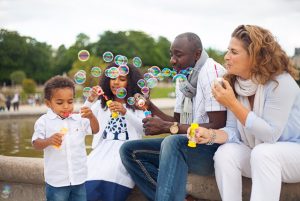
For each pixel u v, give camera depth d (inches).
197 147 105.9
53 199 111.2
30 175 128.7
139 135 136.5
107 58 132.4
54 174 110.5
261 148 94.7
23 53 3137.3
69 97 110.8
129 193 123.7
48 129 111.7
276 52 98.0
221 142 103.2
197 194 115.3
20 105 1342.3
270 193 92.2
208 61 116.0
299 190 106.4
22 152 328.8
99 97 138.8
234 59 100.3
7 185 134.3
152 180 115.0
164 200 101.4
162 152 104.2
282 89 97.6
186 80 120.2
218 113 108.7
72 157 111.5
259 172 92.9
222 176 98.9
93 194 120.6
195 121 117.0
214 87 99.8
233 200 98.1
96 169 124.1
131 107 137.3
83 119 115.0
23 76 2487.7
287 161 94.4
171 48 121.1
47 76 3316.9
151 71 134.3
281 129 97.3
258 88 100.3
